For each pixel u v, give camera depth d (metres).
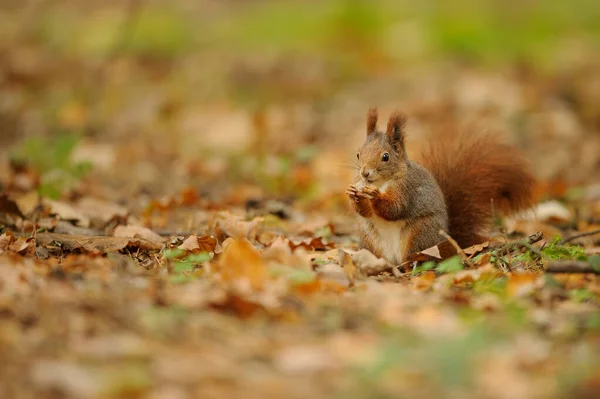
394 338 6.91
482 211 11.16
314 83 25.38
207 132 20.45
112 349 6.60
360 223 10.52
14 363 6.36
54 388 6.00
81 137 19.09
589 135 20.27
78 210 12.77
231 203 14.34
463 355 6.19
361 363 6.45
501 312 7.74
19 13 31.64
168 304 7.60
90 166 14.62
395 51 27.61
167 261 9.50
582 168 17.94
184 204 13.62
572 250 10.01
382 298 8.11
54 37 28.98
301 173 15.90
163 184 16.25
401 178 10.13
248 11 34.38
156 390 6.08
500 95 22.44
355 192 10.05
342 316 7.53
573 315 7.69
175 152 18.89
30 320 7.12
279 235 11.47
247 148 18.97
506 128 20.19
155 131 20.84
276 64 27.05
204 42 29.98
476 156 11.46
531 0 33.06
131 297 7.79
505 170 11.50
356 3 31.66
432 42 27.80
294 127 21.19
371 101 23.44
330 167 17.17
